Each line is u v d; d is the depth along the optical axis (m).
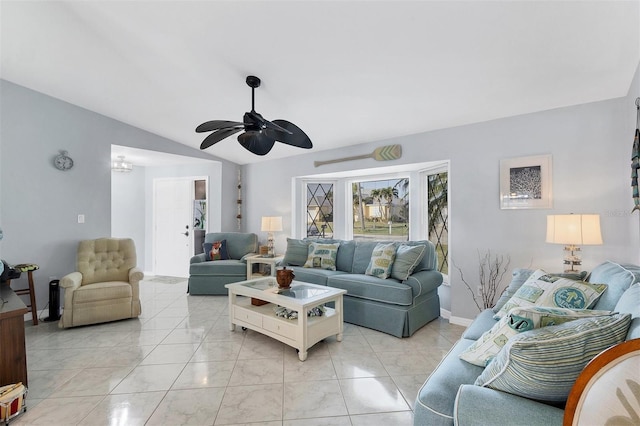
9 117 3.24
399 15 1.87
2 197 3.20
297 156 5.07
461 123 3.34
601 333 1.02
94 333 3.03
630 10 1.68
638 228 2.30
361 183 4.93
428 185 4.20
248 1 1.90
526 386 1.05
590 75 2.33
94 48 2.64
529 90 2.60
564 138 2.81
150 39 2.45
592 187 2.68
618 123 2.58
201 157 5.22
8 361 1.87
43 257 3.49
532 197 2.95
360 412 1.82
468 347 1.67
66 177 3.67
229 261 4.82
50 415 1.78
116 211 5.83
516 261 3.04
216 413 1.81
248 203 5.77
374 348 2.71
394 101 3.00
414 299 3.07
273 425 1.71
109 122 4.06
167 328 3.19
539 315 1.30
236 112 3.61
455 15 1.83
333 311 2.89
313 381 2.16
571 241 2.36
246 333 3.06
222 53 2.48
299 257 4.26
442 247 3.91
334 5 1.85
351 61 2.40
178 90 3.26
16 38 2.54
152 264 5.99
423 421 1.21
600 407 0.85
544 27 1.86
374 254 3.54
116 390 2.04
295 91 2.95
